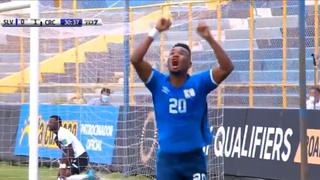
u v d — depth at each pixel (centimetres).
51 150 4916
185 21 4934
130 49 4947
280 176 3853
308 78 5047
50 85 5462
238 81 5294
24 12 4244
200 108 2119
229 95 5050
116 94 5219
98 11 5169
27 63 5706
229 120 4200
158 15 5166
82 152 3984
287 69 5178
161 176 2142
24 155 5234
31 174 3103
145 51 2094
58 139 4009
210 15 4984
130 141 4544
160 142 2138
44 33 5119
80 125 4947
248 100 4969
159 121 2142
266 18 5522
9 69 5772
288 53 5216
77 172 3959
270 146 3947
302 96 2608
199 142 2120
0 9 3409
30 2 3275
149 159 4356
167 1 6069
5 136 5391
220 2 4894
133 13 5106
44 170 4766
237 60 5356
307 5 5194
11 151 5341
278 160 3878
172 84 2123
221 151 4147
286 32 5038
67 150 3969
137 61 2100
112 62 5347
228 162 4156
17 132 5319
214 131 4169
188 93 2103
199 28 2053
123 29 4959
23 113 5300
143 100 4728
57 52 5719
